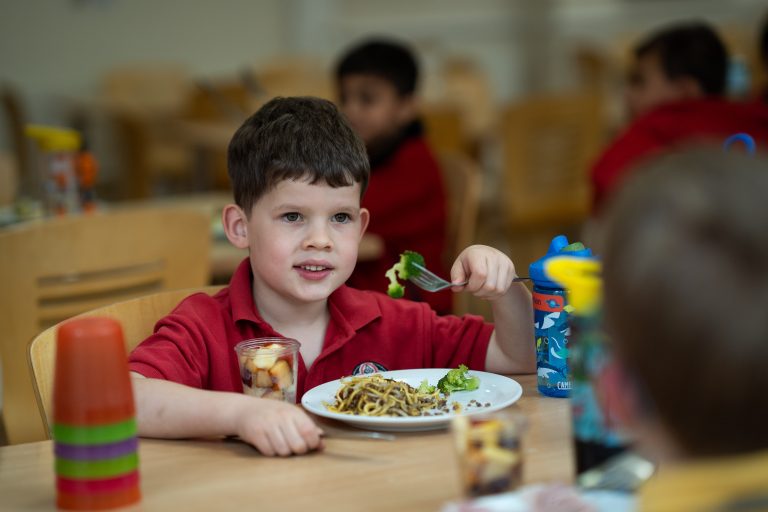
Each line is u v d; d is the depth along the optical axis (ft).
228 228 5.64
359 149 5.35
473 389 4.84
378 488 3.67
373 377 4.78
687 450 2.29
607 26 29.94
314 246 5.20
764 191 2.22
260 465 3.98
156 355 4.91
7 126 23.88
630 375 2.37
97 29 25.39
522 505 3.08
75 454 3.56
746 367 2.14
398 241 10.74
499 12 29.45
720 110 11.13
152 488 3.76
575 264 3.39
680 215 2.24
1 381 7.50
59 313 7.63
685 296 2.19
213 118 20.94
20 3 24.57
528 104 16.92
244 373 4.77
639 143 11.14
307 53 27.66
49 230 7.45
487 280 4.96
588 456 3.44
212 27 26.68
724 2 30.22
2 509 3.62
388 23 28.71
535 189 17.33
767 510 2.16
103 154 24.71
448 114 17.08
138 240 7.89
